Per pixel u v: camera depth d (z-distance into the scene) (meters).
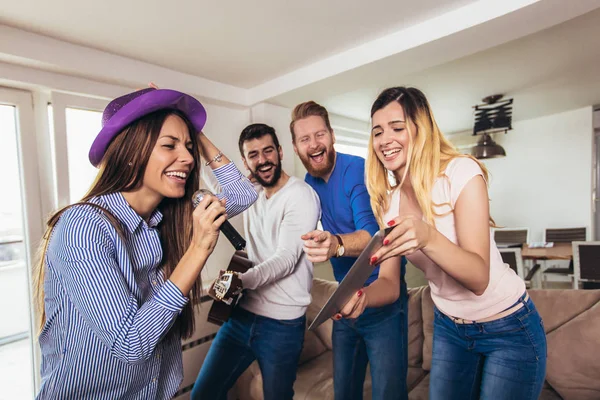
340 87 2.54
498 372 0.99
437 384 1.11
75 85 1.98
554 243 4.01
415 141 1.03
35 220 1.90
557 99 3.82
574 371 1.47
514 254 3.14
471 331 1.04
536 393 0.97
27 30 1.71
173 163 0.86
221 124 2.79
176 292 0.76
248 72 2.46
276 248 1.59
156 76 2.25
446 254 0.78
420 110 1.02
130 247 0.85
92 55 1.95
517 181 5.02
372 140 1.14
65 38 1.81
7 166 1.86
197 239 0.79
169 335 0.98
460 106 3.84
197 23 1.74
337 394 1.47
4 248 1.91
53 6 1.51
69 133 1.99
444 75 2.88
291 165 3.04
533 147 4.87
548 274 4.43
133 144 0.83
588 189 4.45
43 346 0.85
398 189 1.16
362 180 1.48
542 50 2.41
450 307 1.08
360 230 1.28
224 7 1.60
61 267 0.72
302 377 1.89
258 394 1.91
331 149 1.54
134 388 0.88
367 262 0.76
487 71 2.80
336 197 1.57
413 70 2.28
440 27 1.83
